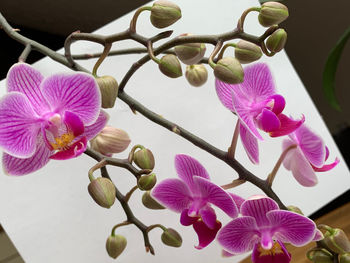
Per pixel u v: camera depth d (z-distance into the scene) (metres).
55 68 0.47
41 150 0.41
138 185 0.40
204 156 0.52
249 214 0.41
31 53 0.57
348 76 0.72
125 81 0.41
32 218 0.49
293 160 0.44
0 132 0.38
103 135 0.41
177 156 0.42
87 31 0.60
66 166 0.49
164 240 0.44
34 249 0.49
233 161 0.41
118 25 0.49
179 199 0.43
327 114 0.74
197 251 0.53
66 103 0.39
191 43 0.39
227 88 0.41
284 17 0.38
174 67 0.39
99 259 0.51
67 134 0.39
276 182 0.54
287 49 0.70
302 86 0.53
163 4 0.38
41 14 0.57
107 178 0.40
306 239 0.41
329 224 0.61
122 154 0.51
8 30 0.42
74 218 0.50
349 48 0.70
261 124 0.41
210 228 0.42
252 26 0.52
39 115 0.40
